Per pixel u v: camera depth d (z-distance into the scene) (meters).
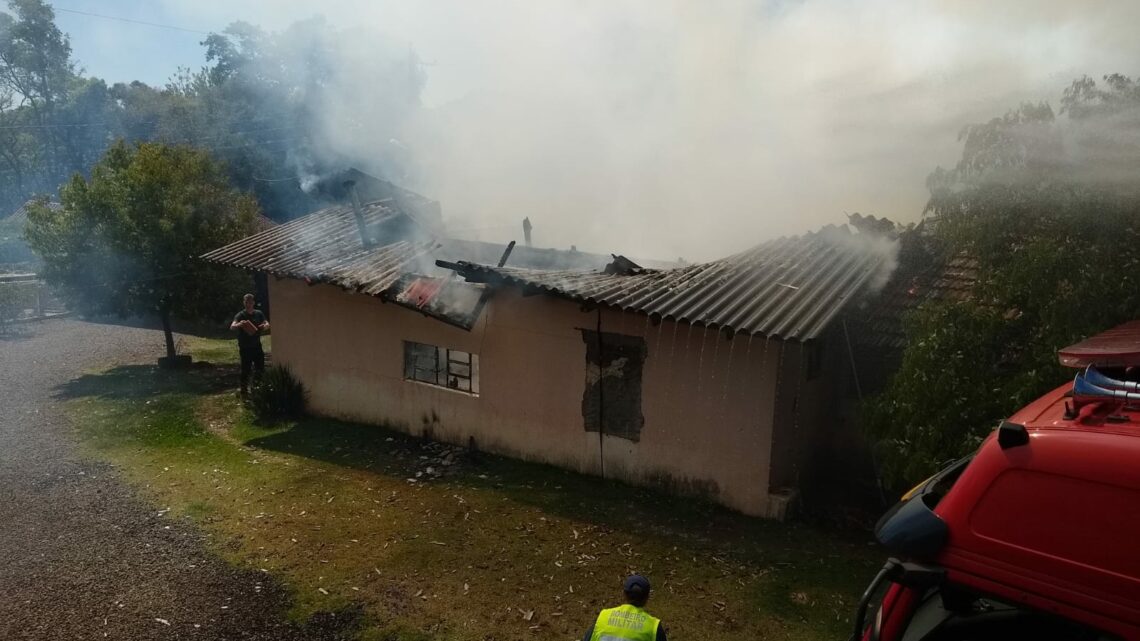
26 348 16.70
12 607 5.50
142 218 12.96
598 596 5.70
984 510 2.52
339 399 10.70
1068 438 2.46
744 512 7.12
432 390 9.60
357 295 10.25
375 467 8.73
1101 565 2.29
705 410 7.28
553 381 8.40
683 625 5.25
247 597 5.69
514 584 5.89
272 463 8.91
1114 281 4.88
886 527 2.71
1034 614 2.56
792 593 5.66
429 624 5.33
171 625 5.29
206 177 14.39
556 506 7.42
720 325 6.42
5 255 31.86
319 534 6.84
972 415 5.39
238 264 10.74
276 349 11.42
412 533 6.85
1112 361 3.18
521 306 8.57
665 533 6.77
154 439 9.84
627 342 7.76
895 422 5.81
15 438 9.81
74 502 7.59
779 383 6.79
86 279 13.16
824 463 8.04
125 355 15.98
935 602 2.91
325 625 5.32
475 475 8.37
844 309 7.11
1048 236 5.37
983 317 5.53
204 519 7.18
